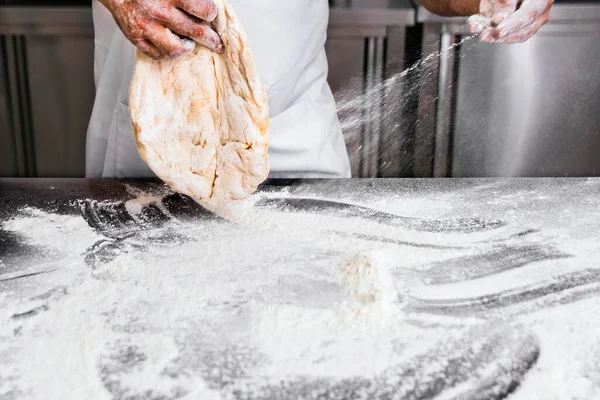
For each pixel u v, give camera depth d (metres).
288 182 1.04
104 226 0.89
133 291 0.72
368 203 0.97
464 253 0.81
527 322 0.66
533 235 0.86
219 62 0.82
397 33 1.75
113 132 1.15
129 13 0.78
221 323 0.66
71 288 0.73
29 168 1.96
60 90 1.86
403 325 0.65
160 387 0.56
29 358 0.60
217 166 0.86
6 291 0.72
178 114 0.85
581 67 1.78
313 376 0.58
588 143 1.87
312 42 1.17
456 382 0.57
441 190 1.01
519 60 1.76
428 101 1.82
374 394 0.56
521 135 1.87
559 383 0.57
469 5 1.15
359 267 0.74
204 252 0.81
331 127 1.22
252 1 1.06
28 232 0.87
